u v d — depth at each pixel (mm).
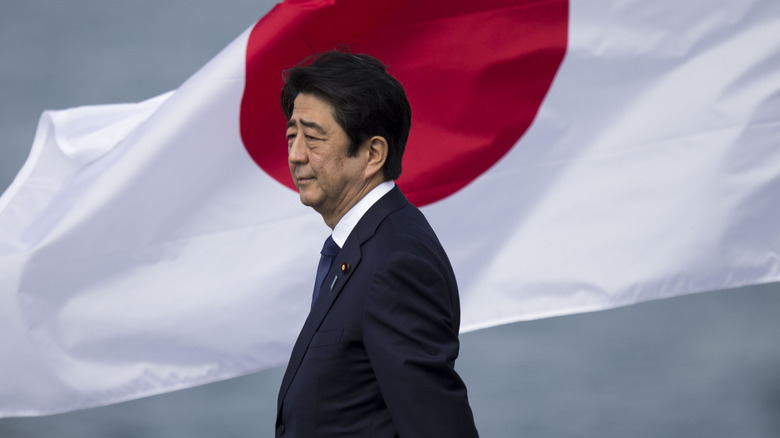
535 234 15922
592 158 15875
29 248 15523
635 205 15727
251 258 15820
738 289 54312
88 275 15453
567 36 15805
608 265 15734
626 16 15758
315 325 9977
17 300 15273
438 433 9219
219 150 15508
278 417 10195
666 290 15688
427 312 9484
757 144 15547
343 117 9922
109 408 42219
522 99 15914
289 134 10281
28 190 16312
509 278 15930
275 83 15430
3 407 15438
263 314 15859
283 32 15375
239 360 15898
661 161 15711
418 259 9578
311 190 10227
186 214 15633
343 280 9938
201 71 15430
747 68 15586
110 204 15273
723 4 15641
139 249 15562
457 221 16047
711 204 15578
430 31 15781
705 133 15641
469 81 15883
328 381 9711
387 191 10297
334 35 15547
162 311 15648
